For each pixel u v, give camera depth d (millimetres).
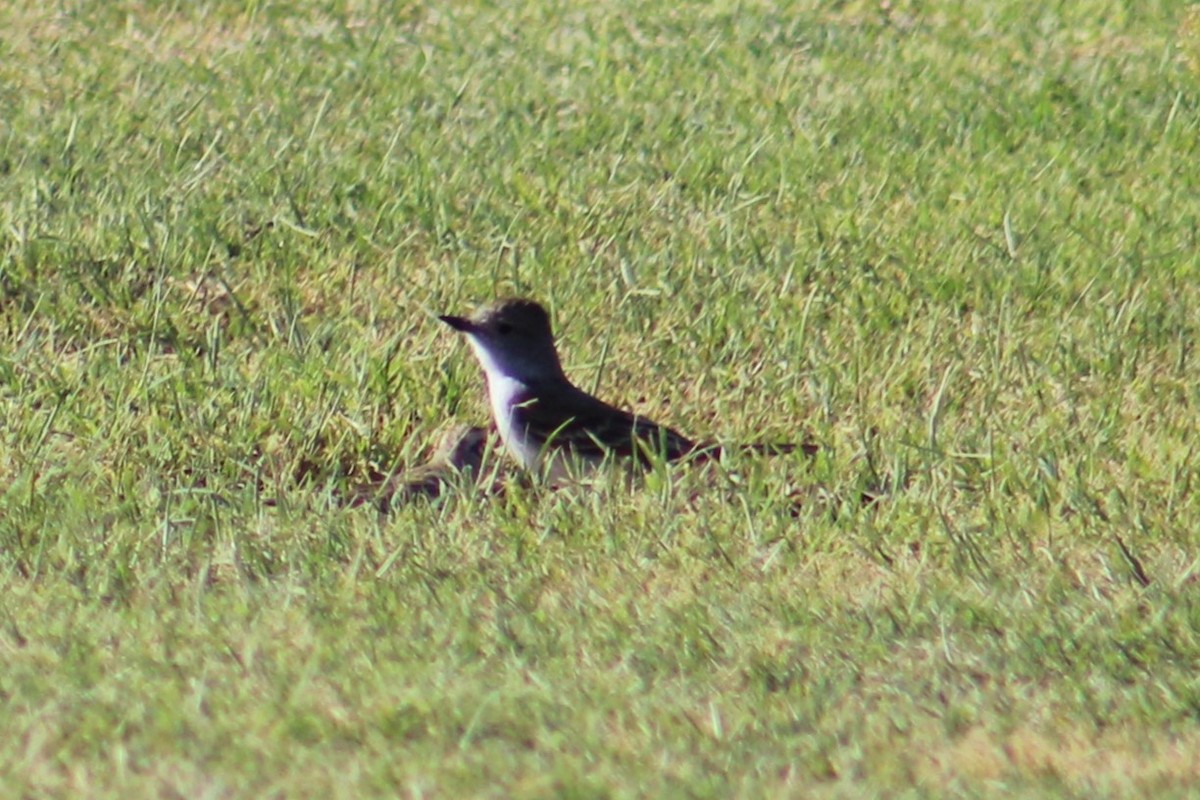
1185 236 17516
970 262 16797
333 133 20031
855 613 10820
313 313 15766
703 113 21000
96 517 11859
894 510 12180
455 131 20266
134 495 12242
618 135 20078
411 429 13805
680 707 9648
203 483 12883
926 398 14297
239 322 15336
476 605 10891
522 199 18141
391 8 25266
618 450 12992
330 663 10016
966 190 18750
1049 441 13297
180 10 24891
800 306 15820
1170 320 15609
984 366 14727
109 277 16031
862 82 22469
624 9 25516
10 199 17531
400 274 16359
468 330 13148
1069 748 9398
